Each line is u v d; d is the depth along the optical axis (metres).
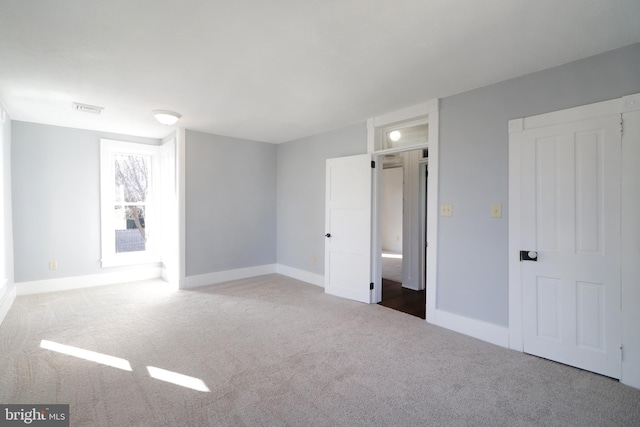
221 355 2.58
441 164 3.21
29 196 4.18
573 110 2.38
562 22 1.89
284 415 1.85
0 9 1.73
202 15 1.81
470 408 1.92
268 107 3.51
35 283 4.25
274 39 2.08
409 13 1.80
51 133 4.32
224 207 4.97
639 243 2.13
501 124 2.78
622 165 2.19
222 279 4.96
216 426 1.75
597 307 2.30
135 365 2.40
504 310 2.77
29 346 2.70
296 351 2.65
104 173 4.70
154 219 5.23
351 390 2.10
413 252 4.71
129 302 3.93
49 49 2.20
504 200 2.77
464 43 2.14
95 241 4.68
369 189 3.94
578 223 2.38
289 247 5.35
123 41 2.10
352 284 4.11
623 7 1.73
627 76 2.18
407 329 3.14
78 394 2.03
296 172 5.18
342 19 1.86
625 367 2.18
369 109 3.58
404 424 1.78
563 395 2.05
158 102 3.35
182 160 4.52
